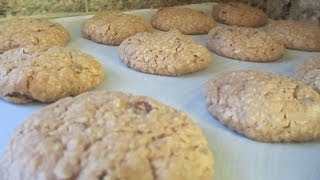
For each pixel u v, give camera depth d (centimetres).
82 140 10
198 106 15
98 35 21
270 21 27
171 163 10
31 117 11
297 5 26
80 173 9
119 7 26
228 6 26
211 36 21
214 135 13
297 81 15
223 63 20
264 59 20
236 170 12
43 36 20
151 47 18
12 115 14
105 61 19
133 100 11
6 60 16
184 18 24
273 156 13
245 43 20
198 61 18
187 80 18
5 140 13
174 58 18
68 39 21
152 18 25
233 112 14
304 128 13
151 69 18
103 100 11
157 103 12
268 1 28
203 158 10
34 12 23
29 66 15
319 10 25
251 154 13
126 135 10
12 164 10
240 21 25
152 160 10
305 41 22
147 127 10
